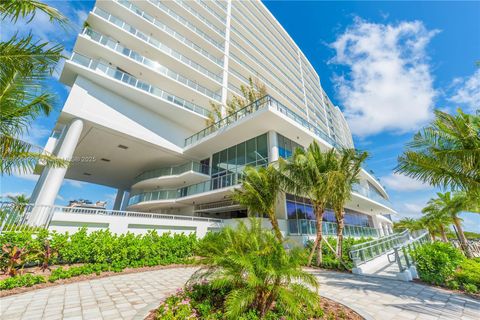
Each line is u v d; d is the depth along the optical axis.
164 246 9.41
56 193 12.06
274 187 9.84
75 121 14.03
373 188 31.25
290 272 3.21
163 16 21.50
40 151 5.59
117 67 17.69
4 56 3.40
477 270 6.15
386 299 4.95
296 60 45.91
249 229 4.33
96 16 16.03
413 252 7.46
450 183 6.34
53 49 3.69
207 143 18.38
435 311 4.20
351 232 16.55
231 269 3.40
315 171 8.94
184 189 18.17
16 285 5.24
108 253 7.81
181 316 3.31
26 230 7.00
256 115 14.14
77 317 3.75
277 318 3.30
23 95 4.18
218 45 26.45
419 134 6.66
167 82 19.48
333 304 4.50
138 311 4.02
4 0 3.18
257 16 39.25
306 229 12.44
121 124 16.36
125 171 25.34
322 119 47.12
